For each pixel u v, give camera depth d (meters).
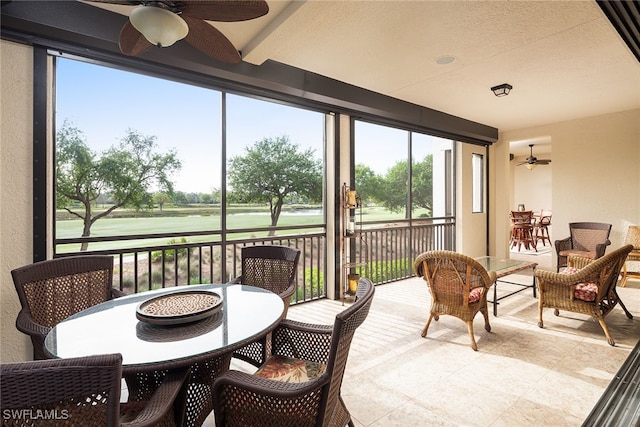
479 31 2.77
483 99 4.70
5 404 0.79
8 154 2.34
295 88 3.56
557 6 2.41
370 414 2.00
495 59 3.34
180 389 1.38
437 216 6.30
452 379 2.39
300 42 2.92
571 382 2.32
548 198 10.37
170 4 1.53
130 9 2.50
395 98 4.62
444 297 3.04
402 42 2.96
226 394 1.39
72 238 2.71
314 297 4.50
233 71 3.13
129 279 3.21
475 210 6.88
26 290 1.96
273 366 1.74
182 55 2.81
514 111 5.30
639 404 1.99
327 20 2.56
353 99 4.11
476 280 2.91
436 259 2.99
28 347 2.41
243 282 2.82
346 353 1.44
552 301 3.29
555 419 1.92
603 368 2.51
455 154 6.44
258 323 1.65
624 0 1.88
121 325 1.63
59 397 0.82
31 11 2.21
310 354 1.83
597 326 3.38
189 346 1.40
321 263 4.83
